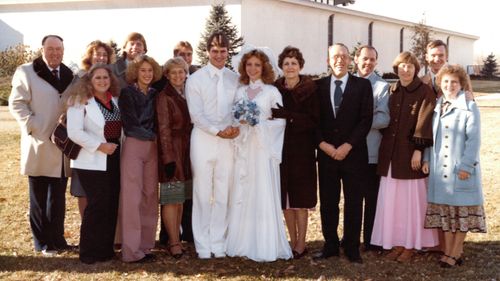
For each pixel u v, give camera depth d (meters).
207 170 6.00
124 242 5.85
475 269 5.64
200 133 5.97
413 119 5.79
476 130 5.43
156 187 5.99
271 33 40.72
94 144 5.64
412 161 5.77
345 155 5.74
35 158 5.99
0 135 16.08
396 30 58.19
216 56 5.95
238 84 6.13
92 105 5.69
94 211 5.80
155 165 5.94
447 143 5.55
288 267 5.76
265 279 5.43
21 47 40.56
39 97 5.95
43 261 5.93
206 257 6.04
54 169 6.06
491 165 11.16
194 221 6.11
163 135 5.84
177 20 40.41
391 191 5.93
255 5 38.75
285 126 5.94
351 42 51.53
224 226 6.17
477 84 53.34
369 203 6.28
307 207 5.93
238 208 6.09
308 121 5.83
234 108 5.83
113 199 5.89
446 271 5.60
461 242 5.71
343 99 5.77
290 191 5.97
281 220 6.02
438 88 5.96
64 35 44.88
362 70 6.36
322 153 5.92
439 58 6.18
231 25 37.38
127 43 6.87
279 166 6.01
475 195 5.49
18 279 5.41
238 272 5.62
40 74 5.96
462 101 5.51
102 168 5.71
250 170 5.99
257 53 5.92
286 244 6.06
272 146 5.89
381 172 5.96
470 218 5.56
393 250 6.10
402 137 5.84
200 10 39.50
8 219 7.60
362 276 5.50
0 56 39.19
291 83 5.96
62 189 6.27
